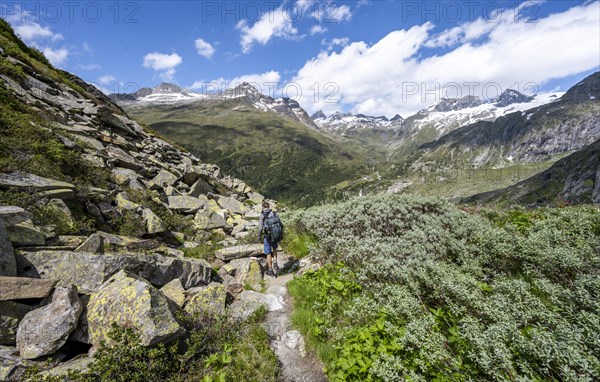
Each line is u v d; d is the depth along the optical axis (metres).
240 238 14.80
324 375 5.82
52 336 5.06
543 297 5.88
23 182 9.02
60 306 5.45
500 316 4.69
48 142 12.48
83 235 8.95
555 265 6.46
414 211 11.84
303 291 8.59
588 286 5.26
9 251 6.03
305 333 7.04
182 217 15.49
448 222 10.68
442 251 8.40
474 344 4.43
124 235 10.82
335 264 9.88
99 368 4.75
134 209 12.38
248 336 6.67
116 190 13.26
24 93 16.88
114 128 22.72
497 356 3.95
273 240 10.84
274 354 6.32
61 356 5.18
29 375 4.45
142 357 5.24
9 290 5.37
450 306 5.69
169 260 8.33
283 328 7.34
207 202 18.88
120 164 16.89
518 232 9.31
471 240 9.43
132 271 7.32
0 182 8.44
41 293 5.70
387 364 4.54
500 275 6.95
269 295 8.98
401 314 5.95
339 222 12.49
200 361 5.85
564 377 3.66
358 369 5.00
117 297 5.83
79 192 10.84
